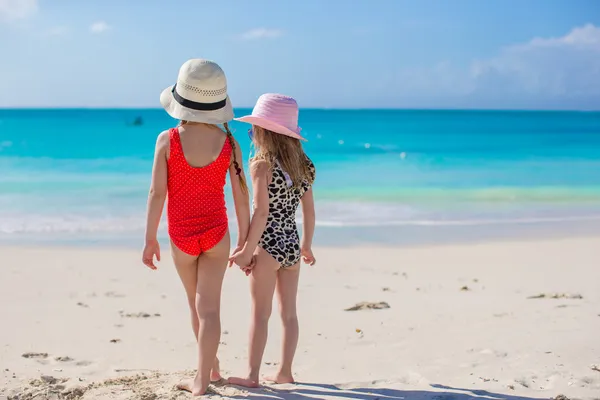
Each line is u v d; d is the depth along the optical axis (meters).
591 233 11.26
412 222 12.21
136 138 35.22
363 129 55.41
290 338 4.20
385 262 8.94
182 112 3.70
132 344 5.39
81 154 25.36
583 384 4.13
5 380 4.36
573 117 95.88
